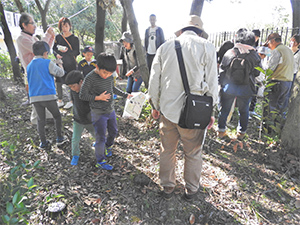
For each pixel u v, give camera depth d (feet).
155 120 12.60
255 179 8.55
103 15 19.30
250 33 10.01
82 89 7.97
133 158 9.92
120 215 6.86
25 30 11.29
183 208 7.18
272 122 10.71
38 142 11.28
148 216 6.89
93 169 9.11
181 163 9.45
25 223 5.51
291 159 9.32
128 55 15.17
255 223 6.72
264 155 9.99
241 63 9.66
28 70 9.73
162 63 6.45
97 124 8.45
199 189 7.97
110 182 8.29
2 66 26.78
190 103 6.04
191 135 6.55
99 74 8.00
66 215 6.77
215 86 6.32
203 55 6.14
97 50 20.44
